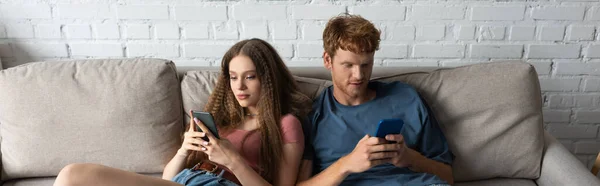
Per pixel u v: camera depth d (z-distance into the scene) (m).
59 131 1.44
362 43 1.22
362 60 1.25
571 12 1.70
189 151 1.33
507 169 1.45
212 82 1.53
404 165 1.26
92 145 1.44
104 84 1.45
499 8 1.71
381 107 1.38
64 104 1.43
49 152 1.45
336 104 1.39
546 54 1.77
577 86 1.83
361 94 1.37
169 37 1.79
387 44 1.78
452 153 1.43
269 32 1.78
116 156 1.46
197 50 1.81
